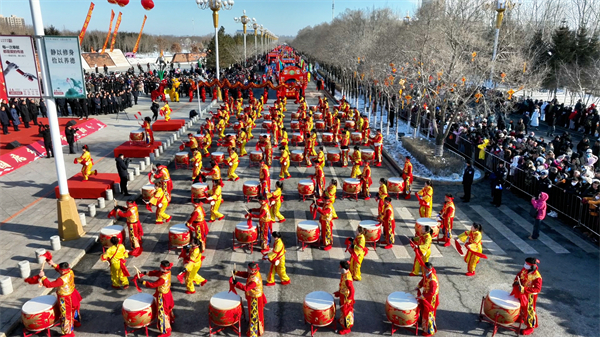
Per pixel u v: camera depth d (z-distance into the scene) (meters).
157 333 9.59
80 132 29.45
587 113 30.27
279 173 21.83
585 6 51.84
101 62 86.06
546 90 50.50
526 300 9.41
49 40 12.60
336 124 27.62
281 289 11.36
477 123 26.44
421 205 15.17
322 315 9.30
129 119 36.00
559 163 18.45
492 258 13.01
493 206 17.19
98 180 18.66
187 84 49.03
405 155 24.33
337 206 17.38
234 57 77.88
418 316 9.46
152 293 11.20
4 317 9.88
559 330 9.66
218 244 13.97
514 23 45.69
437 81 22.89
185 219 15.97
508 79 24.89
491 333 9.59
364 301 10.81
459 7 25.59
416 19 39.03
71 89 13.05
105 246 13.01
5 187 19.17
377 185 19.98
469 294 11.12
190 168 22.69
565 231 14.80
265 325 9.85
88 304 10.69
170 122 31.41
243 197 18.41
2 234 14.38
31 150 24.22
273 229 15.15
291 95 47.41
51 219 15.73
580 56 44.94
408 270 12.38
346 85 48.44
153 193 17.00
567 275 11.98
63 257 12.79
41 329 9.27
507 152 19.73
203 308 10.53
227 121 33.25
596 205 13.80
